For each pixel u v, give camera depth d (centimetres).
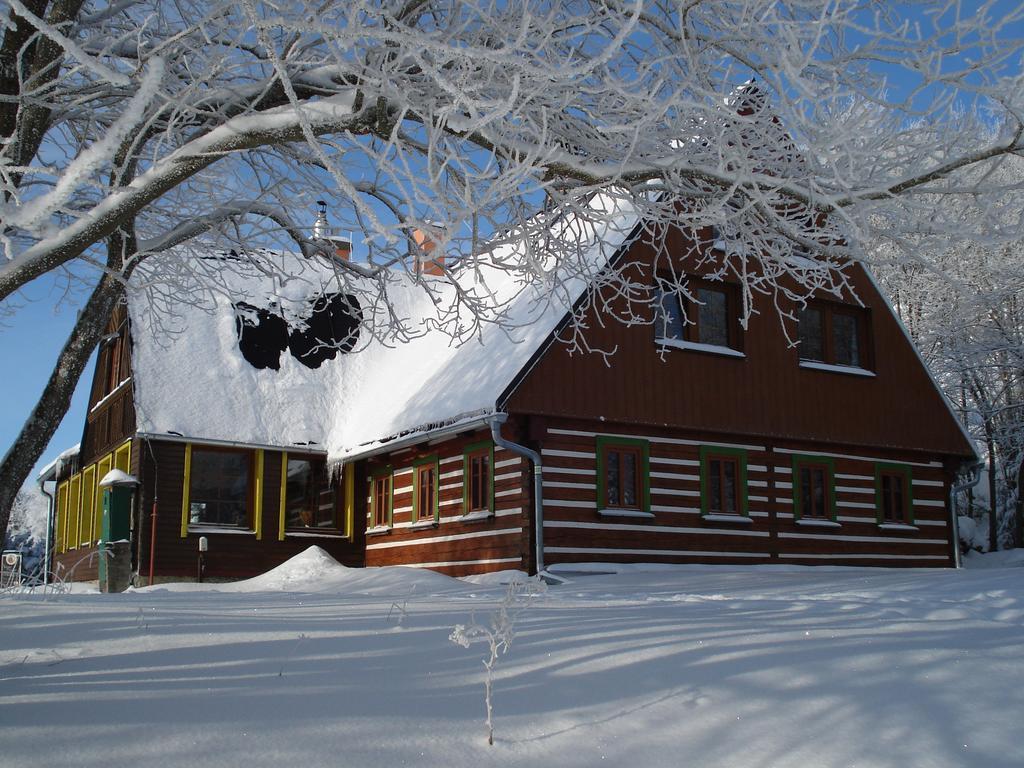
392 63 466
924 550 1994
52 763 309
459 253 668
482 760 330
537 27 512
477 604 784
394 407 1884
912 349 2033
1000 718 382
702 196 625
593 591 1160
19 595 881
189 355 2022
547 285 712
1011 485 2902
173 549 1864
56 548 2684
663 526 1655
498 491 1612
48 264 455
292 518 2028
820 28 484
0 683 417
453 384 1697
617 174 541
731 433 1747
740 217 644
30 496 3731
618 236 1655
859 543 1897
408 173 414
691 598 942
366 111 508
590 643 498
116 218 465
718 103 512
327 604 799
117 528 1719
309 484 2056
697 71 579
